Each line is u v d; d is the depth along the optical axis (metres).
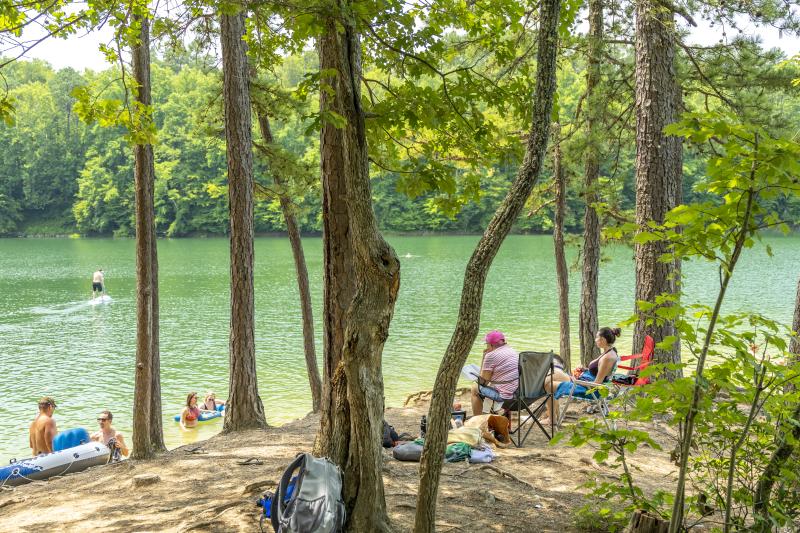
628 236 9.58
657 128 9.36
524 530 5.16
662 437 8.16
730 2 10.95
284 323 27.39
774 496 4.07
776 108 12.73
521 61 12.12
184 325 27.42
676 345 9.04
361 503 4.69
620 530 5.04
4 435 13.89
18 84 110.81
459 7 5.59
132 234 94.81
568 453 7.35
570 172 15.11
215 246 77.25
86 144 102.12
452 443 7.09
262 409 10.59
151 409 10.34
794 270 45.22
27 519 5.97
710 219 3.58
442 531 5.04
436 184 5.62
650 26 9.39
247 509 5.49
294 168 12.63
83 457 9.28
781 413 3.91
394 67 5.73
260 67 11.91
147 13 6.45
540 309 29.39
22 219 100.75
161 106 90.19
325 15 4.41
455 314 28.95
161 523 5.45
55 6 6.18
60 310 31.91
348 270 5.51
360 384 4.59
